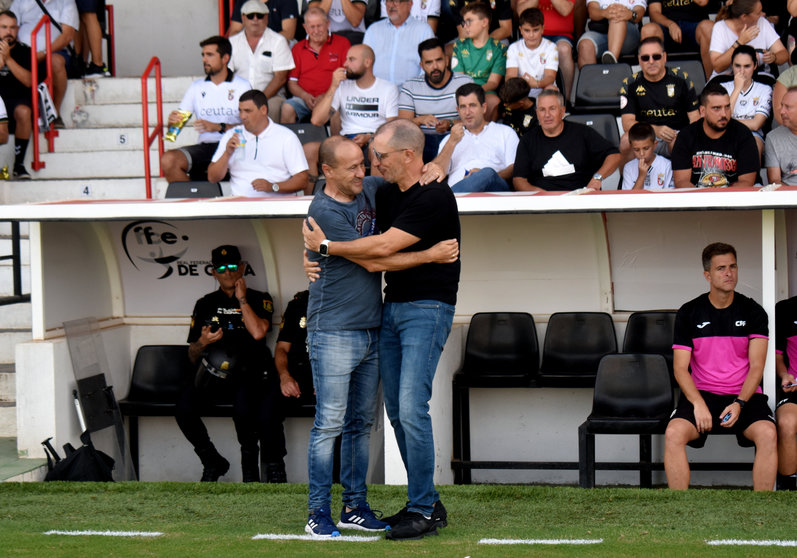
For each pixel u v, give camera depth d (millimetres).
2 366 16453
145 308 16359
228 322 15281
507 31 20125
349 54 18094
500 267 15578
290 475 15797
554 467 14109
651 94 17281
